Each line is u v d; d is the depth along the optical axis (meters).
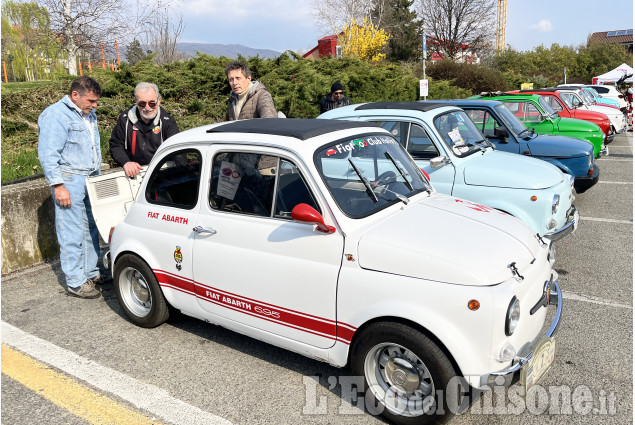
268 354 4.08
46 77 21.27
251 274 3.55
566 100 14.91
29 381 3.75
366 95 14.42
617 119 16.61
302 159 3.35
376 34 32.16
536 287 3.17
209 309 3.93
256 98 5.92
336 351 3.28
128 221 4.41
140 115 5.32
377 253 3.06
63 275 5.93
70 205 4.91
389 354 3.14
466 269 2.85
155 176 4.22
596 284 5.27
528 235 3.52
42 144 4.65
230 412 3.34
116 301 5.19
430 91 17.03
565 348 4.03
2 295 5.38
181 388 3.62
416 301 2.90
